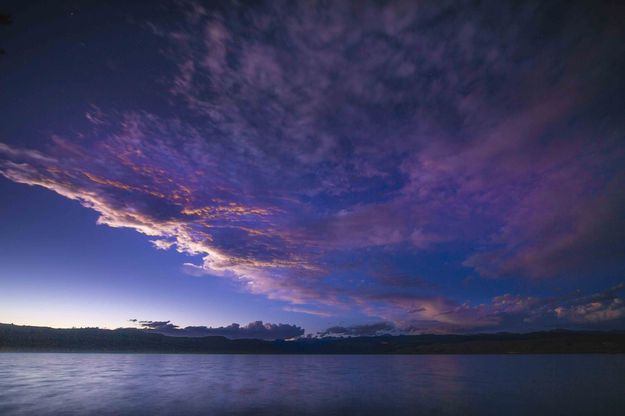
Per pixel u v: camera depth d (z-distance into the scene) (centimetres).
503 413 2800
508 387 4638
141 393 3869
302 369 9212
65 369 7494
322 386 4825
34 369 7281
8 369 7156
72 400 3300
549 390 4256
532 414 2758
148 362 12219
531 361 13512
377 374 7281
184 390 4209
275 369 9119
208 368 9181
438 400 3481
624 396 3688
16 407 2920
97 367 8506
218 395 3788
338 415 2709
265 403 3256
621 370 7588
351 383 5288
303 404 3209
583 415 2711
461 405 3164
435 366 10706
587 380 5475
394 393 4047
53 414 2650
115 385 4662
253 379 5900
